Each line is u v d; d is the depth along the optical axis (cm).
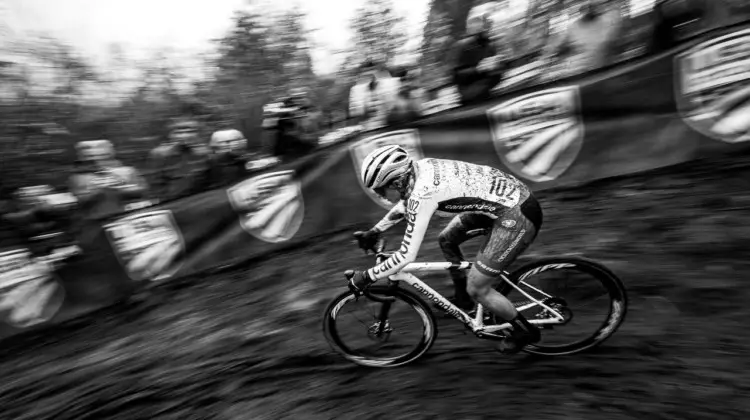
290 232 373
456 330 279
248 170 384
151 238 355
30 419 275
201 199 361
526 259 321
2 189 350
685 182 336
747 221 300
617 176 357
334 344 267
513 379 242
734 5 322
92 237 347
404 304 290
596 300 249
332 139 394
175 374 288
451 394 240
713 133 337
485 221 230
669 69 332
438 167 214
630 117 343
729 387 213
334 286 336
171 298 354
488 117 352
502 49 370
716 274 273
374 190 217
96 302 350
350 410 241
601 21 352
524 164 356
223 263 368
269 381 269
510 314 230
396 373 259
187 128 393
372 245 254
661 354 237
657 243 304
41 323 338
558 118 349
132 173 385
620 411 214
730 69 324
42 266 337
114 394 281
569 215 344
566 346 250
